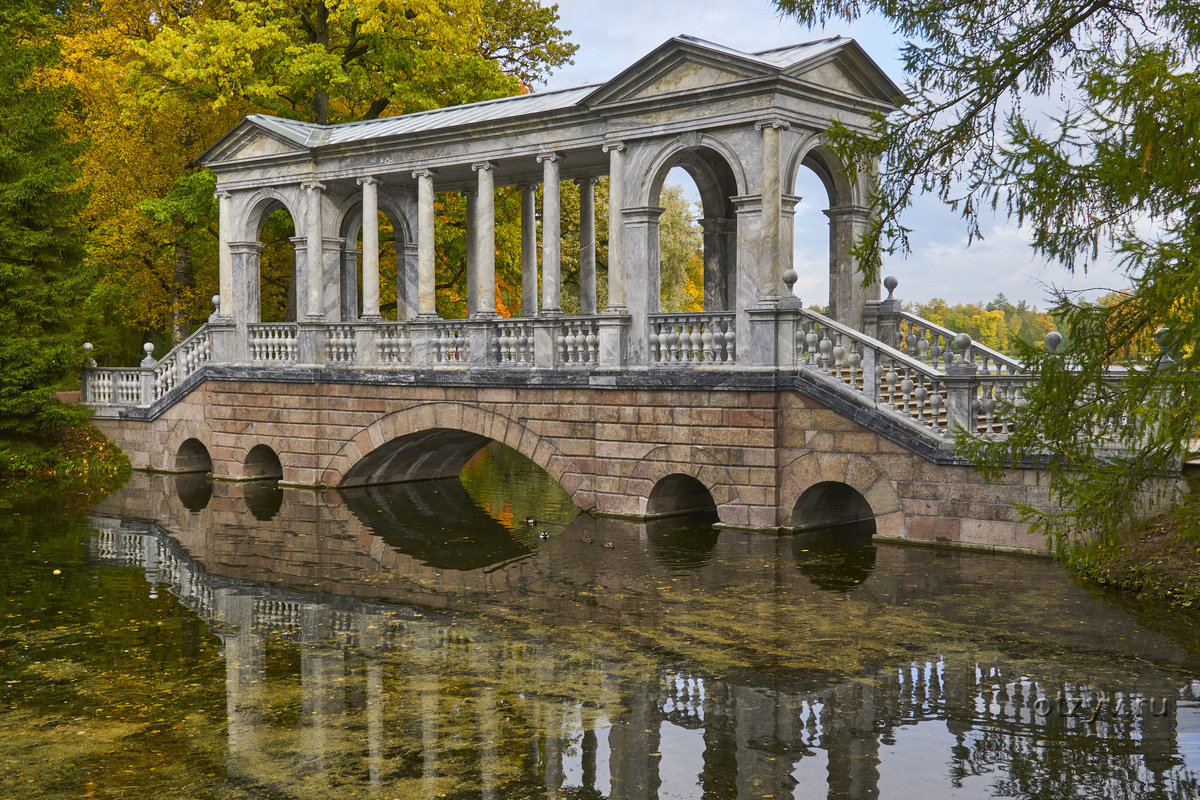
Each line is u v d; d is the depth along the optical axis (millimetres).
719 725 7820
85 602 12109
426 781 6930
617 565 13500
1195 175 7109
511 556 14344
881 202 10055
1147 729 7590
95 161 28531
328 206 21828
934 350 17328
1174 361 7902
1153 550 11727
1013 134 8438
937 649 9539
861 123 16938
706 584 12305
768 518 15508
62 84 27828
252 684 9000
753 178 15633
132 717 8234
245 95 26594
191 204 26141
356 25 27797
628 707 8234
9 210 24125
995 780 6793
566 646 9914
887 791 6652
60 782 7012
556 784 6848
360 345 20844
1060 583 11898
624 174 17062
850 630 10211
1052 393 8070
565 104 18266
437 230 28953
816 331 15398
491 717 8070
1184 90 7016
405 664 9477
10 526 17438
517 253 30328
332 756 7375
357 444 20922
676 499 17344
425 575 13266
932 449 14062
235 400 22922
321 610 11555
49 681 9188
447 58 27078
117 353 38938
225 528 17031
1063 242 8469
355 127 22016
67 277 25266
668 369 16484
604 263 35938
